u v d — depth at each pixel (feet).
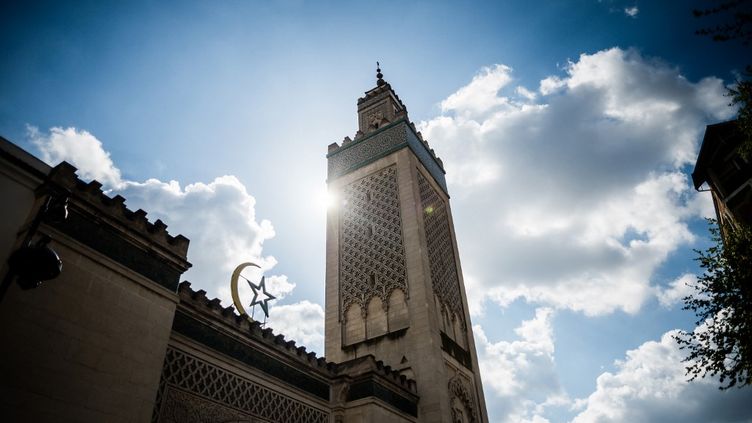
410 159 99.30
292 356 54.34
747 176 69.97
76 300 32.83
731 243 47.88
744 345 44.45
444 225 105.19
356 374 61.36
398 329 78.69
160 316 38.11
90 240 35.32
